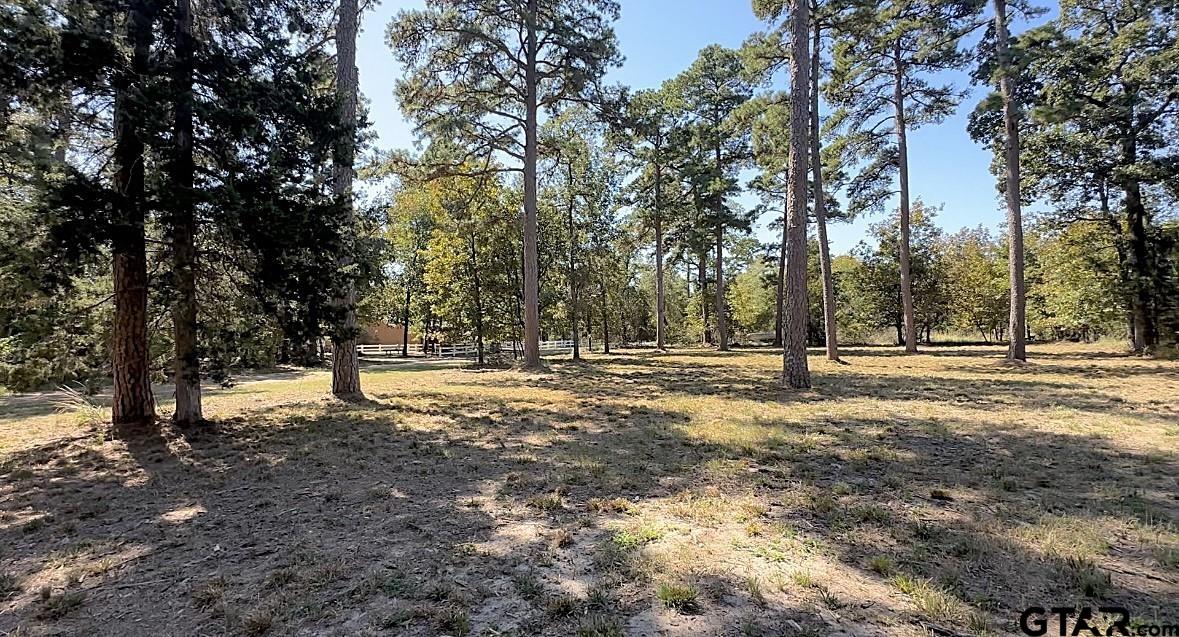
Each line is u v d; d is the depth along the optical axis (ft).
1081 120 49.37
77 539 11.17
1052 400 26.45
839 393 30.73
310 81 21.80
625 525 11.20
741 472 14.97
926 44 51.13
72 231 16.42
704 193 74.59
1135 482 13.34
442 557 9.84
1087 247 58.44
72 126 19.36
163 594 8.69
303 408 28.58
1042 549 9.55
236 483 15.16
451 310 65.00
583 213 74.08
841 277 115.34
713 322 117.70
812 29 49.37
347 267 24.45
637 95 59.67
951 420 21.79
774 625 7.28
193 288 21.25
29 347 20.03
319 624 7.64
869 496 12.73
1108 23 50.31
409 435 21.35
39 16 16.28
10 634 7.59
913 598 7.93
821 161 58.03
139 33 17.89
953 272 105.40
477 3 44.98
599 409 26.99
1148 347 54.60
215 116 17.99
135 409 22.68
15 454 18.78
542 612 7.81
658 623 7.40
